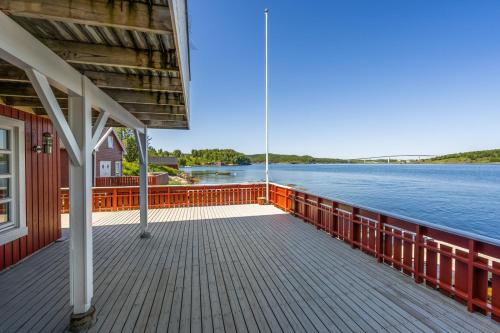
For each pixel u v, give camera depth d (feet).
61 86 6.29
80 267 7.18
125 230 17.84
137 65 6.69
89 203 7.53
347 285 9.66
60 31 5.87
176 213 23.75
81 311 7.18
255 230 17.79
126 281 10.09
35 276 10.66
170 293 9.14
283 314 7.79
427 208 51.70
